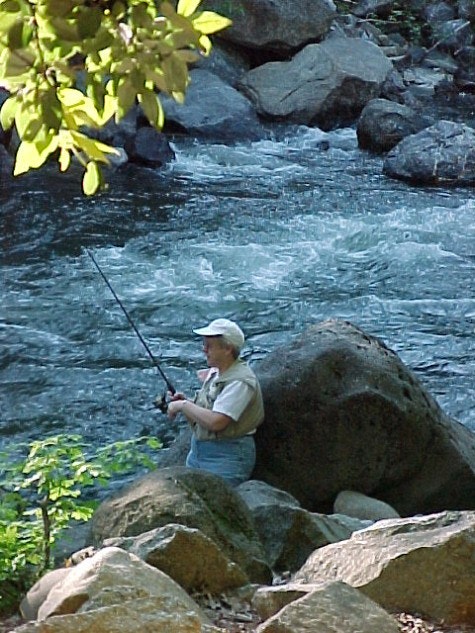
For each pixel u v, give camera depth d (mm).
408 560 10688
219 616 11141
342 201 39219
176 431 23469
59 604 9805
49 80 6875
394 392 17797
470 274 32969
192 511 13461
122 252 33062
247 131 47969
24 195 37250
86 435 23188
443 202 39750
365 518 17172
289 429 17828
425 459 18016
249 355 27375
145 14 6602
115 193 38406
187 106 48156
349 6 61062
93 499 19656
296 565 14297
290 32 53656
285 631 9430
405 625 10375
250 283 31547
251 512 14258
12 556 13391
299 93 50875
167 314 29172
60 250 33031
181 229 35281
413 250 34594
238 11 53062
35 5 6641
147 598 9297
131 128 43219
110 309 29094
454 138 43281
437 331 28922
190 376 25766
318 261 33406
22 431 23203
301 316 29609
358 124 48188
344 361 17891
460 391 25578
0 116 7137
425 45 60500
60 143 7484
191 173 42156
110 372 25766
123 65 6629
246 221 36375
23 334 27406
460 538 10656
